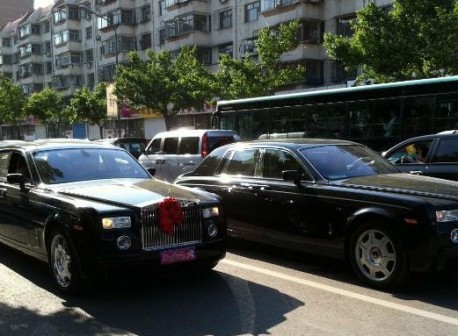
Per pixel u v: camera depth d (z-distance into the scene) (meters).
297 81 30.22
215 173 8.14
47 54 73.69
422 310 5.22
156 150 15.10
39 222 6.25
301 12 36.59
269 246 8.12
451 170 8.91
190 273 6.64
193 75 33.38
